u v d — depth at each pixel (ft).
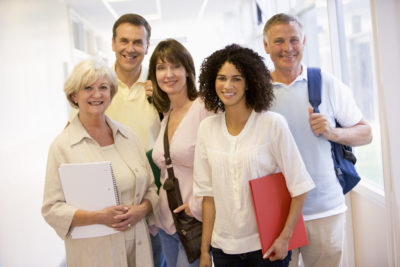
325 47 9.16
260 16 19.20
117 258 5.45
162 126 6.97
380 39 5.24
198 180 5.48
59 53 16.01
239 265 5.22
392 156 5.34
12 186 9.36
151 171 6.37
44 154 12.64
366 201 7.66
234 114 5.09
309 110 6.04
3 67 9.46
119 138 5.87
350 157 6.43
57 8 16.29
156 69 6.85
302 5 11.34
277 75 6.63
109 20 22.65
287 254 5.22
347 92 6.40
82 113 5.56
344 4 8.46
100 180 5.14
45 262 11.31
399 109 5.32
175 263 6.92
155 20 24.06
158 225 6.76
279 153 4.91
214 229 5.29
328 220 6.24
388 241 5.60
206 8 21.68
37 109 12.21
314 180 6.14
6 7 10.00
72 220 5.13
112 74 5.63
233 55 4.93
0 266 8.09
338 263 6.43
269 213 4.88
